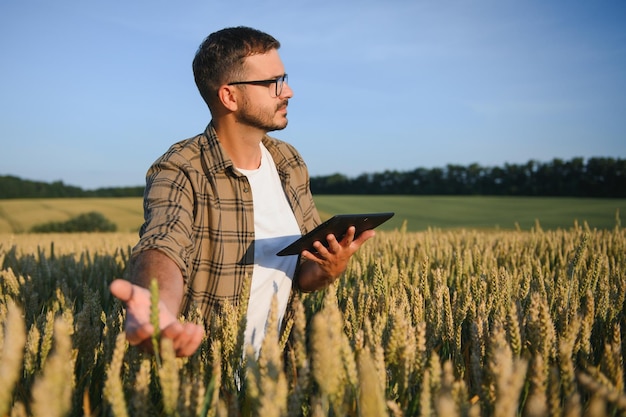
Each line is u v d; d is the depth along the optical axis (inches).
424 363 55.9
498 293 84.4
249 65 94.5
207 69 96.5
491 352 53.7
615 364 52.3
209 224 92.7
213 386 45.4
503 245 215.3
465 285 98.0
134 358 56.6
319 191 3390.7
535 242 221.9
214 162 94.1
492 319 81.4
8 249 184.9
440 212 2026.3
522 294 89.3
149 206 84.4
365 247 181.3
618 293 90.4
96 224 1914.4
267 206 102.3
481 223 1641.2
